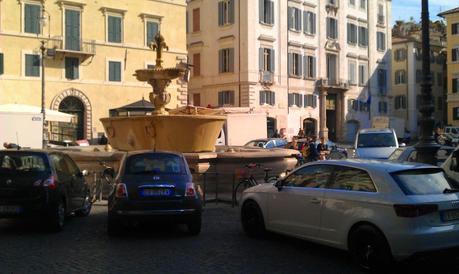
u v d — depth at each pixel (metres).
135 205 10.10
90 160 18.44
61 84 43.03
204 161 17.42
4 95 40.56
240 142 35.53
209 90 56.78
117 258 8.84
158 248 9.62
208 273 7.91
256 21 54.50
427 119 14.30
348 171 8.66
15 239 10.46
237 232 11.16
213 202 15.95
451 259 8.71
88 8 44.62
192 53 58.09
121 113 41.69
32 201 10.87
